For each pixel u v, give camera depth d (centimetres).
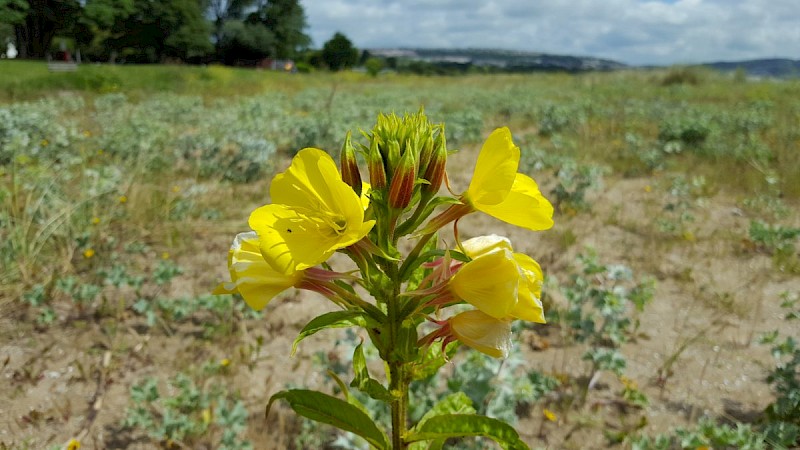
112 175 655
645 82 2636
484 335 145
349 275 147
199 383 362
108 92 2052
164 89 2227
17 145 759
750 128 1180
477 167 141
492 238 152
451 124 1169
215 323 432
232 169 820
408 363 156
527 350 411
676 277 528
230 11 7294
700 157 982
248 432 322
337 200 132
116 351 393
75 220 545
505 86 2703
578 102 1688
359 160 789
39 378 365
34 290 431
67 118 1258
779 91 2030
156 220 604
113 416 336
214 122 1170
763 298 491
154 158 815
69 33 5781
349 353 348
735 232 648
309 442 314
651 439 318
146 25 6069
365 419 153
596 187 750
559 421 336
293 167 133
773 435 299
